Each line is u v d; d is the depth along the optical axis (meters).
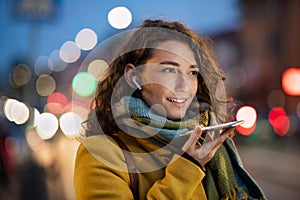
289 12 38.81
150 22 2.10
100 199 1.79
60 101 43.66
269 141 27.28
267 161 20.80
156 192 1.80
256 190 2.04
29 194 7.99
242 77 43.84
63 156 12.76
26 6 12.49
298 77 29.73
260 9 42.66
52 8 12.70
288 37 38.84
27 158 8.55
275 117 27.66
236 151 2.12
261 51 42.03
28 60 19.84
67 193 9.39
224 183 2.01
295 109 36.69
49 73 54.19
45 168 8.34
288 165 19.30
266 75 40.75
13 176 9.15
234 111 2.32
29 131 16.88
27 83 21.14
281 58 39.56
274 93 39.16
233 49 47.38
